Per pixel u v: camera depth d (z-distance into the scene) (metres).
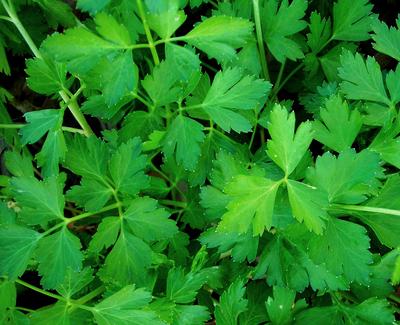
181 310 0.38
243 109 0.40
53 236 0.37
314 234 0.36
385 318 0.37
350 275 0.35
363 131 0.40
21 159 0.41
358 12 0.42
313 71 0.43
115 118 0.43
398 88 0.38
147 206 0.37
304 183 0.36
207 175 0.40
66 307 0.37
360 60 0.38
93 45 0.35
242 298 0.38
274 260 0.37
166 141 0.38
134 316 0.36
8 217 0.39
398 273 0.35
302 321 0.38
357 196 0.36
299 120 0.46
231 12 0.41
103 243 0.37
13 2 0.44
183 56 0.36
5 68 0.44
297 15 0.41
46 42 0.35
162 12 0.35
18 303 0.45
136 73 0.38
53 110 0.39
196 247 0.42
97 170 0.38
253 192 0.35
